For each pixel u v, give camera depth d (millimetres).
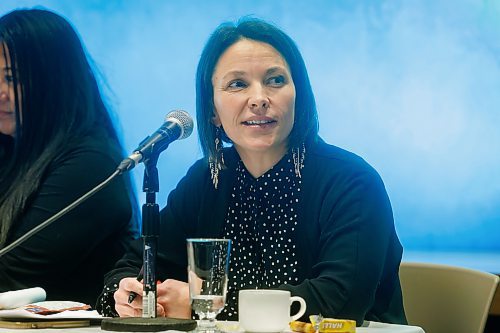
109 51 8570
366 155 8242
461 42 8078
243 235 4516
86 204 5250
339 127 8266
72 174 5246
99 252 5336
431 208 8141
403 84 8172
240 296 3479
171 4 8531
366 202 4184
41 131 5316
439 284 4703
